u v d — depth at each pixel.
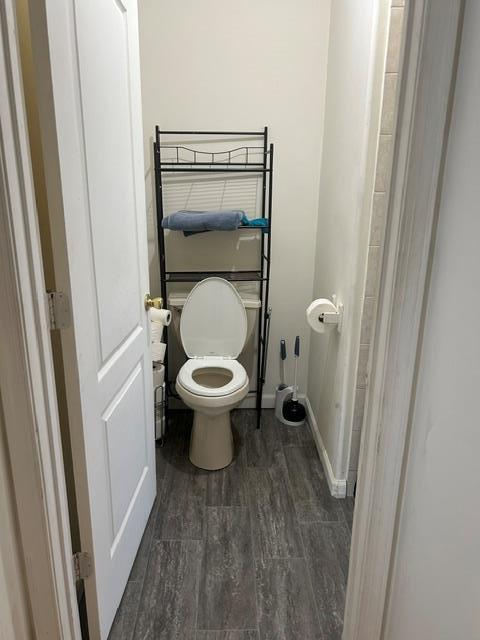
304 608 1.50
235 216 2.28
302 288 2.69
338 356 2.02
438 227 0.87
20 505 1.03
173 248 2.58
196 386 2.12
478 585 0.71
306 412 2.79
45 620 1.13
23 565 1.09
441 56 0.80
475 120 0.73
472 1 0.75
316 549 1.75
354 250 1.79
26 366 0.93
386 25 1.55
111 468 1.36
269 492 2.09
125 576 1.54
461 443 0.77
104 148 1.23
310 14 2.28
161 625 1.43
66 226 0.98
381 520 1.08
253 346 2.75
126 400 1.49
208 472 2.23
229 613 1.48
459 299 0.78
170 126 2.42
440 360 0.86
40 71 0.89
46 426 1.01
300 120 2.43
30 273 0.92
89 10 1.10
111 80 1.27
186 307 2.44
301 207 2.56
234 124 2.43
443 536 0.84
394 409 1.00
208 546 1.76
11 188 0.84
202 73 2.35
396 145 0.91
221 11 2.27
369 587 1.15
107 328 1.28
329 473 2.13
